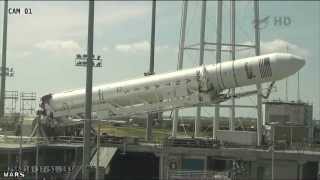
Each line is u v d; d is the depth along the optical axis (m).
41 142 138.75
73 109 143.12
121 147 137.25
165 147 133.12
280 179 128.38
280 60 122.62
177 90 131.25
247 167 129.62
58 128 147.00
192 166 131.88
